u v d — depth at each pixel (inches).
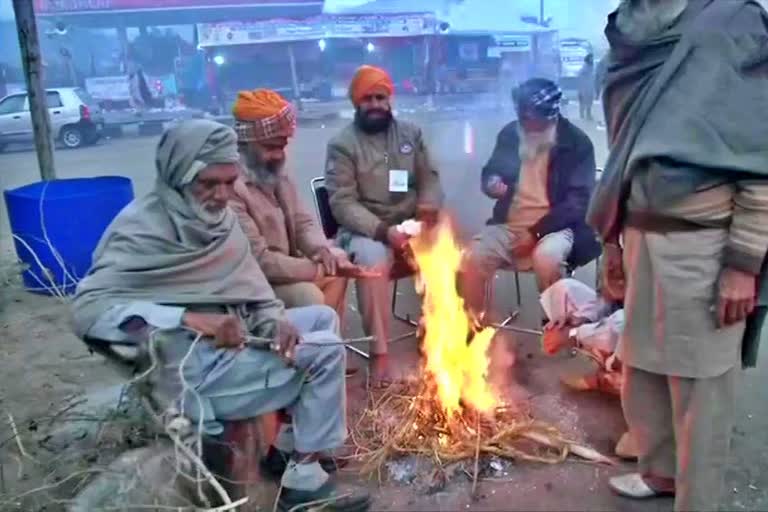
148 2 831.7
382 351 136.3
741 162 74.6
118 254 91.9
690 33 76.9
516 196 148.8
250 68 805.2
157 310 89.0
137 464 93.7
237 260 97.6
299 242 127.3
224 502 87.3
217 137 90.7
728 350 82.7
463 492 101.0
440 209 152.3
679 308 82.0
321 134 580.1
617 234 90.7
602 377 125.3
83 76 869.2
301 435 96.3
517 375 135.3
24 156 572.1
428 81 783.7
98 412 114.0
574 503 97.6
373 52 804.6
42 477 104.0
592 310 123.3
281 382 94.2
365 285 134.6
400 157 147.5
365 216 142.0
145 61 864.3
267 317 96.4
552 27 788.0
